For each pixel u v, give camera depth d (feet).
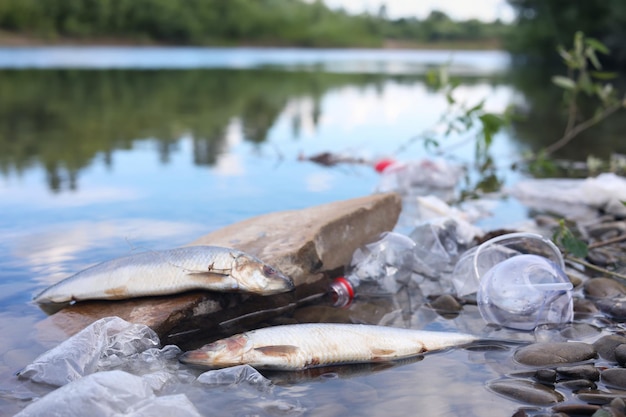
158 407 2.04
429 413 2.12
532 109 10.12
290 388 2.27
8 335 2.55
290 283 2.70
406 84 15.05
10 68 18.02
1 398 2.18
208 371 2.31
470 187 4.96
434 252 3.34
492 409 2.14
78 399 2.04
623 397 2.13
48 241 3.54
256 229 3.29
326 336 2.44
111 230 3.72
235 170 5.43
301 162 5.84
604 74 5.35
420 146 6.77
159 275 2.70
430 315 2.86
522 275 2.78
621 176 5.27
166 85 14.01
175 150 6.40
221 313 2.79
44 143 6.64
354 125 8.36
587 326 2.71
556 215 4.18
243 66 22.13
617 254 3.44
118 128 7.84
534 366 2.38
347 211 3.38
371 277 3.07
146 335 2.52
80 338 2.40
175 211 4.11
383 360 2.44
